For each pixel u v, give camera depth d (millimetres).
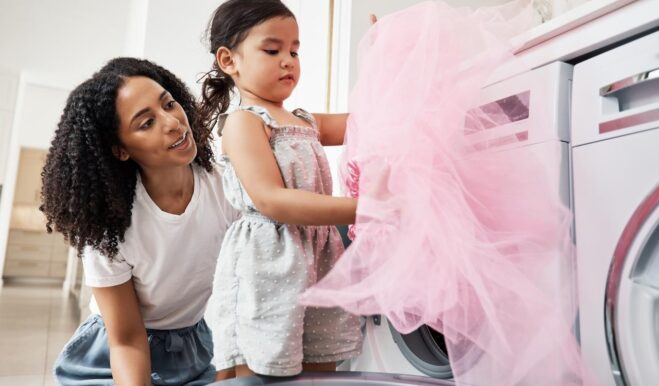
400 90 578
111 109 878
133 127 871
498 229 619
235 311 676
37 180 7797
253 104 734
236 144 655
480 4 1920
